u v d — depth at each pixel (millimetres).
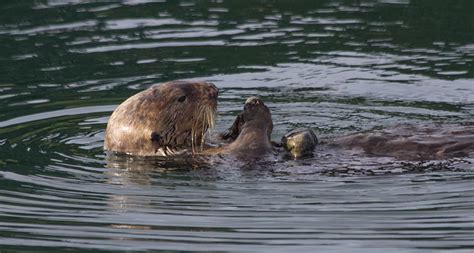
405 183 21516
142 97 24047
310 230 19453
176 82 24234
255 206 20734
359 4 36000
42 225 19859
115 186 22031
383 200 20812
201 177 22484
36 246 18875
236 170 22609
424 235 19078
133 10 35750
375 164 22250
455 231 19188
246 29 33688
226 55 31391
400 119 26250
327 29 33500
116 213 20453
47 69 30359
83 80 29484
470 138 22359
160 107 23766
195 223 19891
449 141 22359
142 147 23938
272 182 21969
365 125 25938
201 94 23969
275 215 20219
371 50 31531
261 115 23516
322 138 23844
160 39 32812
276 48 31906
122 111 24203
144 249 18688
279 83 29281
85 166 23359
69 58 31188
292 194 21297
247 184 21922
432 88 28453
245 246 18781
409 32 32938
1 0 36844
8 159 23766
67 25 34125
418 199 20766
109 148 24391
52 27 33969
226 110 27469
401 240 18891
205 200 21094
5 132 25688
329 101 27891
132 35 33188
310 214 20250
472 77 29125
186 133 24094
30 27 33969
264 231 19469
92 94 28469
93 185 22094
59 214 20438
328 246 18734
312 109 27359
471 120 25891
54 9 35875
